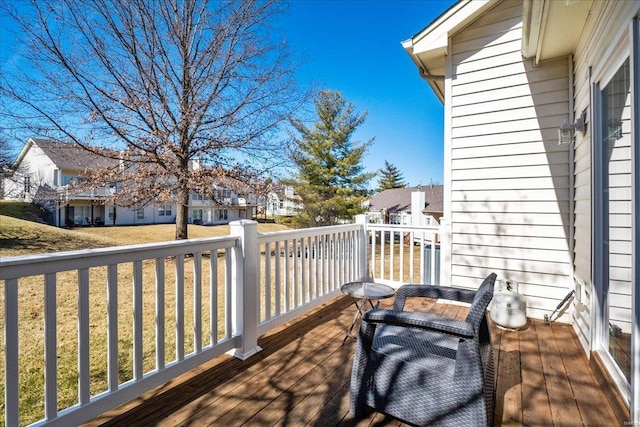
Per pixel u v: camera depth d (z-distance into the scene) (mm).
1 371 2672
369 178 15328
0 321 3818
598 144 2527
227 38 8281
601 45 2344
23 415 1970
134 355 1922
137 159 8141
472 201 3908
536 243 3584
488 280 1999
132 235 14914
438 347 1880
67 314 3861
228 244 2527
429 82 4848
